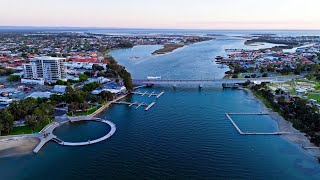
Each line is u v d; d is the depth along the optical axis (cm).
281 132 19338
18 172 14500
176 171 14438
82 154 16350
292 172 14375
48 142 18012
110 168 14800
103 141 18062
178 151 16588
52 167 14950
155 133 19338
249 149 16838
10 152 16562
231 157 15862
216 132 19462
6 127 18825
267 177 13938
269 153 16350
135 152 16512
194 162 15312
